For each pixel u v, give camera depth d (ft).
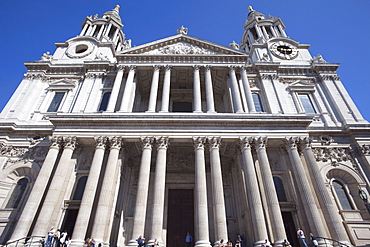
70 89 117.70
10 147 97.30
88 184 78.48
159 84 127.44
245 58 118.21
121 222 89.81
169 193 103.71
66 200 82.28
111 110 98.43
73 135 88.74
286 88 120.67
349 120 105.91
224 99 128.98
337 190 91.81
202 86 131.23
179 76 124.06
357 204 87.76
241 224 90.74
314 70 127.95
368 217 83.97
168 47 124.47
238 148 91.66
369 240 78.59
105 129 90.33
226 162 108.68
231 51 119.44
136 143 96.99
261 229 71.10
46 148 97.50
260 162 84.12
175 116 91.35
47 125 102.83
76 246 67.00
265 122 91.25
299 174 81.05
